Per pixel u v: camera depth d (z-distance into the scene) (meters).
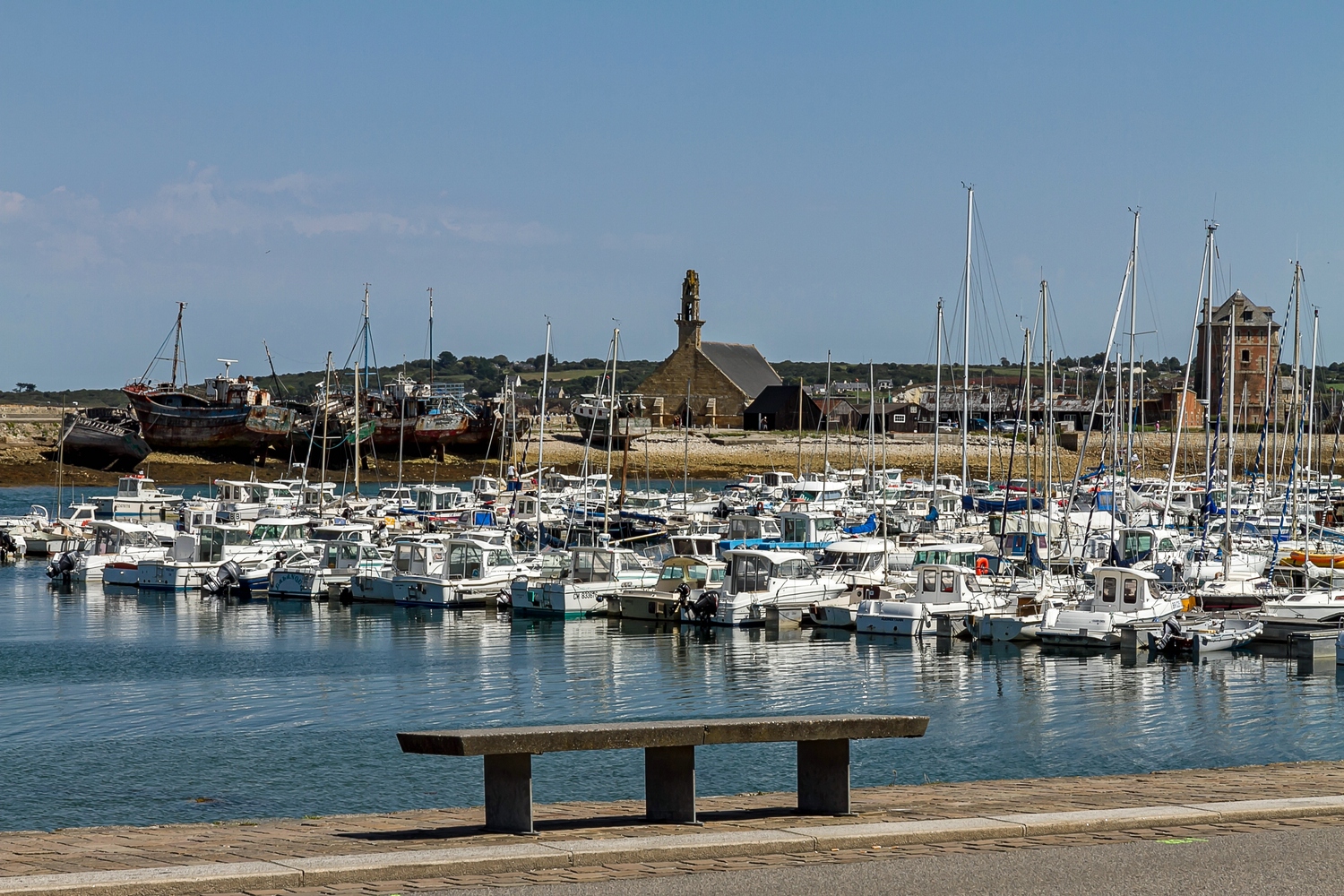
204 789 25.44
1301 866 12.04
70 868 12.27
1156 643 44.28
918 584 50.75
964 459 82.69
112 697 35.75
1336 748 29.09
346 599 60.69
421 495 99.62
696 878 11.66
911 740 30.19
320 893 11.12
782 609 51.28
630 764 27.69
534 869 12.02
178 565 64.69
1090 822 13.79
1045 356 65.06
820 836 12.92
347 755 28.53
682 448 181.62
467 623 53.25
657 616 53.47
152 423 161.25
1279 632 45.78
